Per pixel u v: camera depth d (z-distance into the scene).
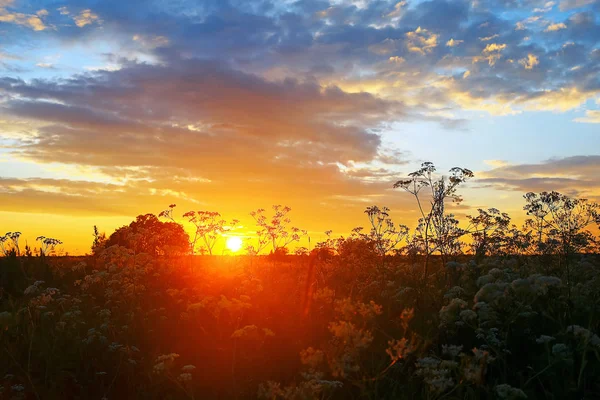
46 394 5.45
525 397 4.32
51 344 6.59
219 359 6.24
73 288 10.95
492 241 9.90
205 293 9.95
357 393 5.30
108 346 6.43
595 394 4.92
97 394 5.73
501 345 5.95
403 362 5.88
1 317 6.99
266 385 5.55
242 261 14.06
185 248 13.75
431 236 9.70
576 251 9.58
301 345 6.54
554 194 10.20
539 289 5.82
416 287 8.45
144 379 5.87
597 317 6.39
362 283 9.88
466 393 4.87
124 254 10.73
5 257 12.17
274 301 9.05
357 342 4.82
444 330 6.45
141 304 9.04
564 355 5.04
